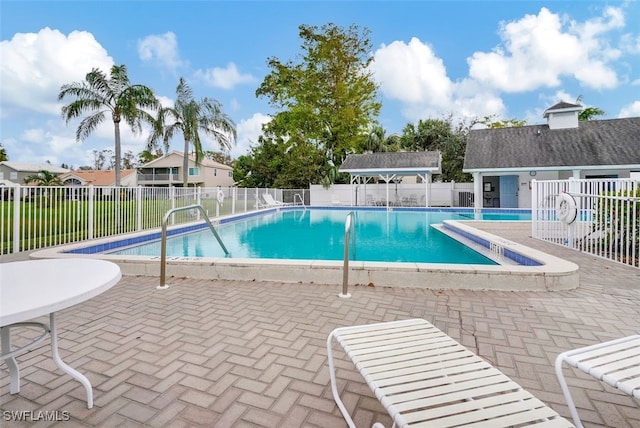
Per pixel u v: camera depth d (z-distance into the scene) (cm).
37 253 560
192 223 1090
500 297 377
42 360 241
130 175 3900
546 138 1784
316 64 2695
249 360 243
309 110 2648
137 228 934
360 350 180
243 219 1510
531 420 128
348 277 427
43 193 698
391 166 2045
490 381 152
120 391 205
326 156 2825
